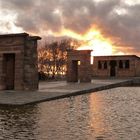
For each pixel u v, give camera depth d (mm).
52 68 78875
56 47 80750
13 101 22094
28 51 31406
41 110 19328
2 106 21078
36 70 31922
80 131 13398
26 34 31188
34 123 15117
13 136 12469
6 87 32219
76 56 47312
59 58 79625
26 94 27016
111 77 65312
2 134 12805
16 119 16188
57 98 25844
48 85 39344
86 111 19016
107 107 20906
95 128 14000
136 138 12156
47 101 24109
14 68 32531
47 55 79938
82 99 25922
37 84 32062
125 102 23906
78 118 16500
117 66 69375
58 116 17125
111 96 28844
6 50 32125
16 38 31609
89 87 35344
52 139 12039
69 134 12852
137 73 69125
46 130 13586
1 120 15906
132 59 67812
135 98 27047
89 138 12172
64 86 37156
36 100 22844
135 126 14422
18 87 31484
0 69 32156
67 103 23000
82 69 46812
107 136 12492
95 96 28766
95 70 71438
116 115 17531
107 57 70188
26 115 17453
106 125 14672
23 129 13766
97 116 17172
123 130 13578
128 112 18672
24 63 31312
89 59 46625
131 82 52062
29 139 12016
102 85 38875
